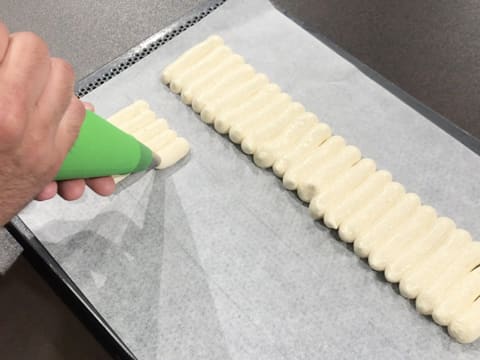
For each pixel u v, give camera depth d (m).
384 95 0.86
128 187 0.82
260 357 0.70
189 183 0.82
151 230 0.79
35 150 0.42
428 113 0.84
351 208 0.76
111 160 0.62
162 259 0.77
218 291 0.75
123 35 1.01
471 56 0.94
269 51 0.92
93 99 0.89
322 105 0.86
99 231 0.79
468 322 0.68
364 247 0.73
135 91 0.90
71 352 0.84
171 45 0.93
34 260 0.80
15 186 0.44
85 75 0.97
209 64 0.88
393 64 0.94
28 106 0.39
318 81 0.89
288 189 0.80
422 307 0.70
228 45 0.93
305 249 0.77
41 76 0.40
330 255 0.76
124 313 0.74
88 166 0.59
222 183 0.82
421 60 0.94
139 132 0.82
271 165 0.81
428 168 0.80
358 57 0.96
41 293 0.86
